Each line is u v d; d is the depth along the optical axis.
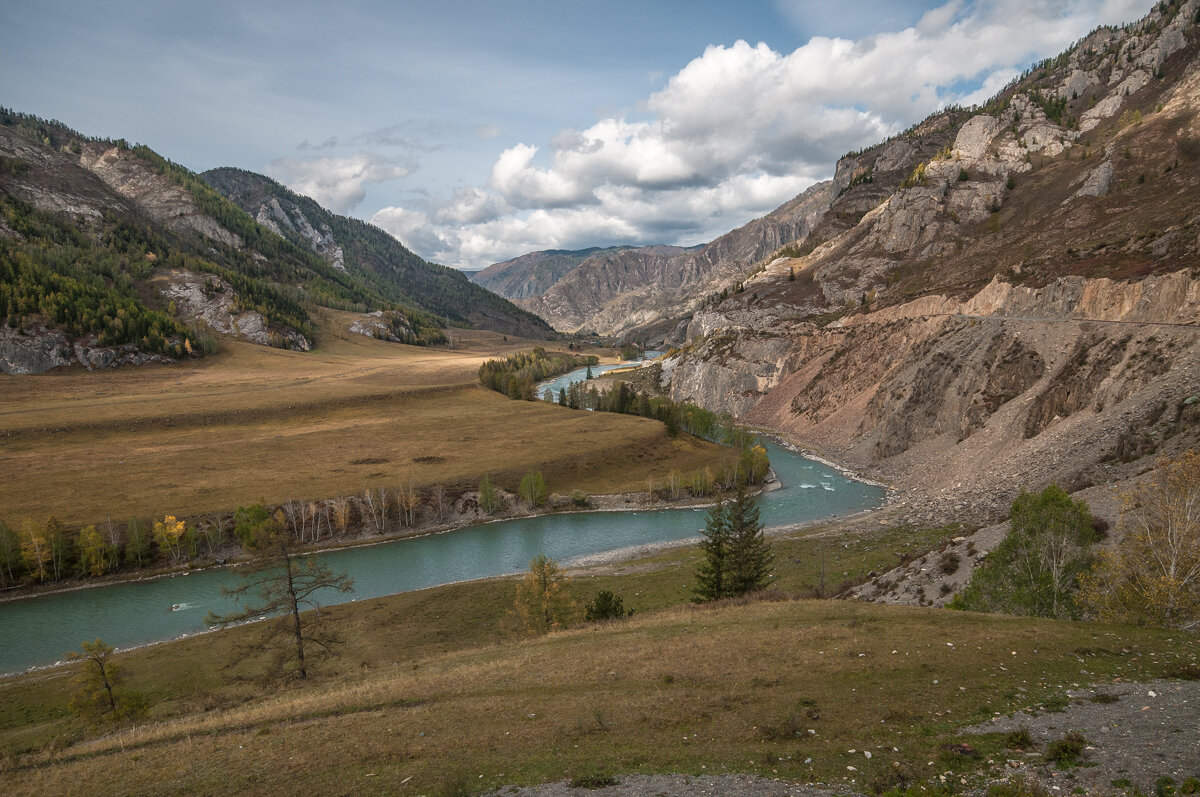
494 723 24.53
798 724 20.69
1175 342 84.56
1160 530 33.50
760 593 50.53
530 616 54.34
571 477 136.50
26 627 76.62
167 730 30.34
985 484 94.75
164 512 104.31
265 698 38.34
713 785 17.06
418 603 75.38
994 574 37.81
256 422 177.38
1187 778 14.05
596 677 29.52
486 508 121.12
